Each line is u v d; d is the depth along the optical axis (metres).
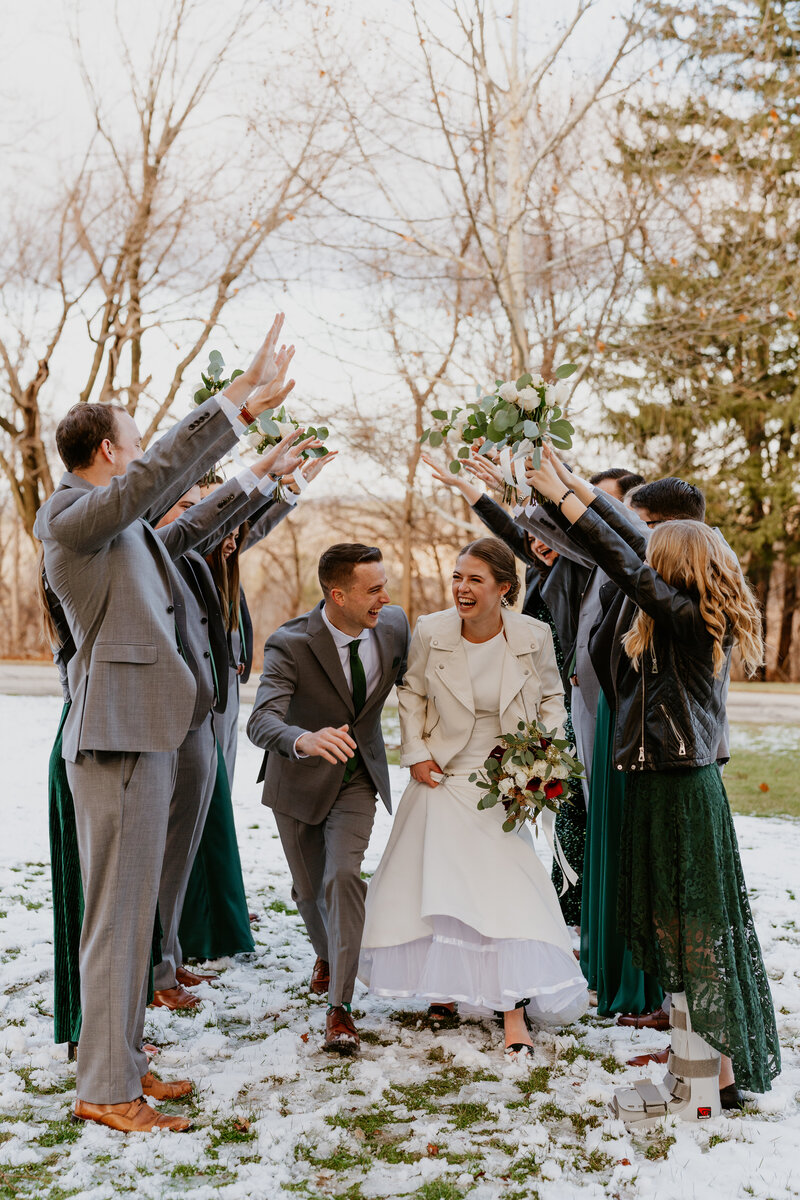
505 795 3.53
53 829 3.24
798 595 28.92
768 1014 3.08
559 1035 3.60
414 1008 3.91
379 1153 2.75
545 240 11.92
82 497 2.93
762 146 13.31
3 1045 3.39
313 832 3.73
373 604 3.62
